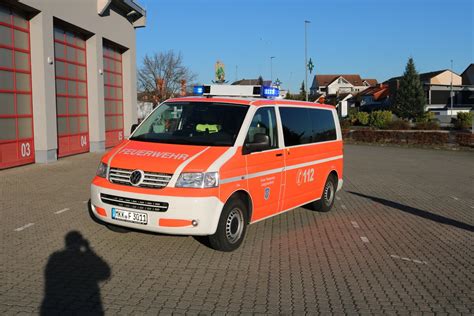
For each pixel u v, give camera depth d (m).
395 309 4.36
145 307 4.19
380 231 7.33
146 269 5.16
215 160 5.53
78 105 17.52
